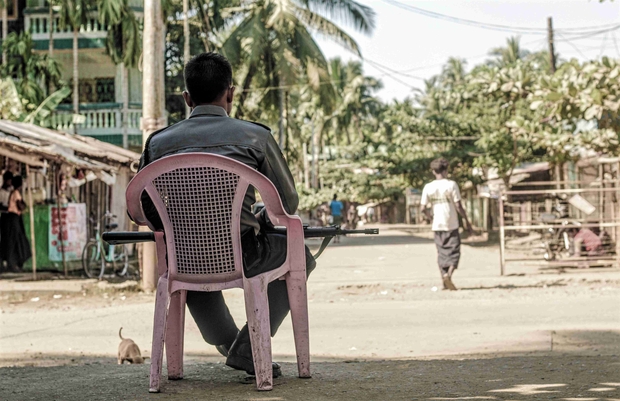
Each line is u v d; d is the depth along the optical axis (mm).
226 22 34312
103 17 24797
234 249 3486
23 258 15422
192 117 3678
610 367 4359
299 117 54062
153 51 12750
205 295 3830
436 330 7848
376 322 8680
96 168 14781
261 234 3697
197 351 6816
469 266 17906
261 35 29922
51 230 15922
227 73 3742
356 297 11492
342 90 61312
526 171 33250
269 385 3510
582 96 14078
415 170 37469
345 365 4559
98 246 15789
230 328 3963
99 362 6324
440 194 12078
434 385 3686
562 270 15734
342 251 25250
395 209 70938
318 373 4078
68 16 26406
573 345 6473
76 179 15914
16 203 15258
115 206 21219
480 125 35469
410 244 30031
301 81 32844
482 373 4129
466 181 38219
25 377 4246
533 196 19484
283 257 3680
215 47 33969
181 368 3883
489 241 31281
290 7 30031
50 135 18094
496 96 19484
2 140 13445
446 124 36344
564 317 8656
